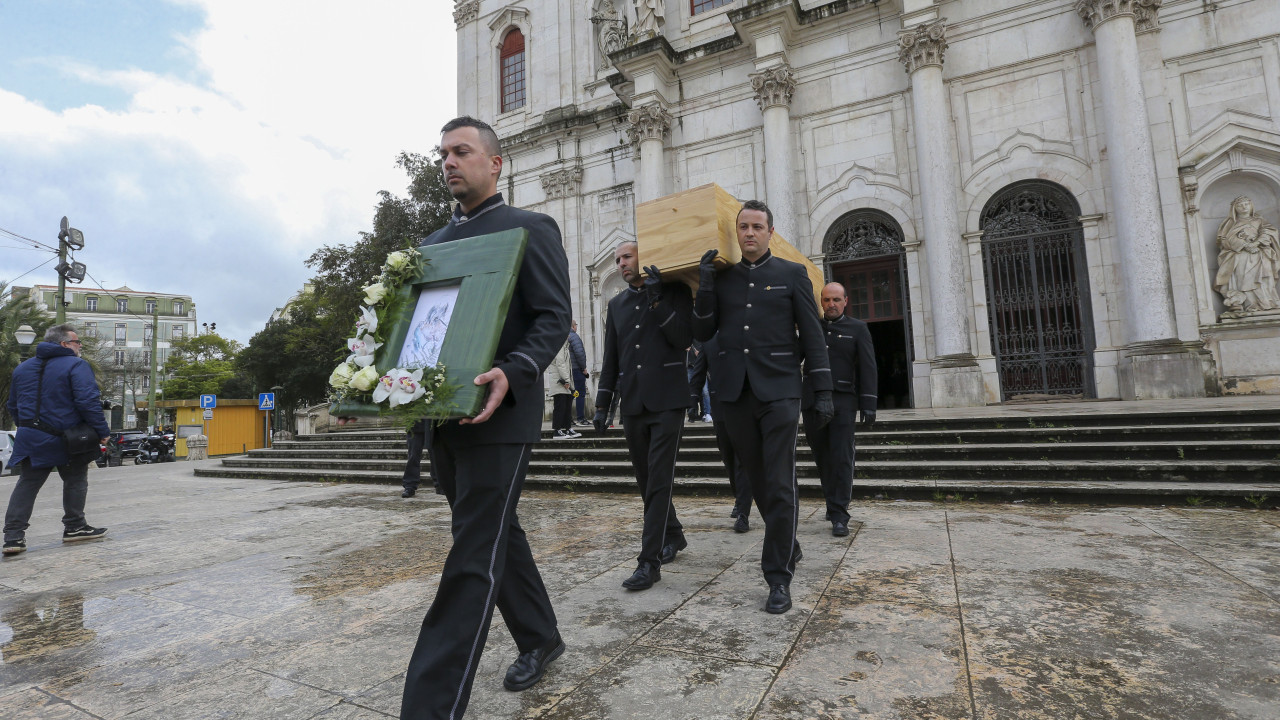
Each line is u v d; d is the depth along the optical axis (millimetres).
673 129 16078
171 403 23781
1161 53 11422
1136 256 10906
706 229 3258
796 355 3170
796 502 2998
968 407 11102
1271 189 10914
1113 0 11211
